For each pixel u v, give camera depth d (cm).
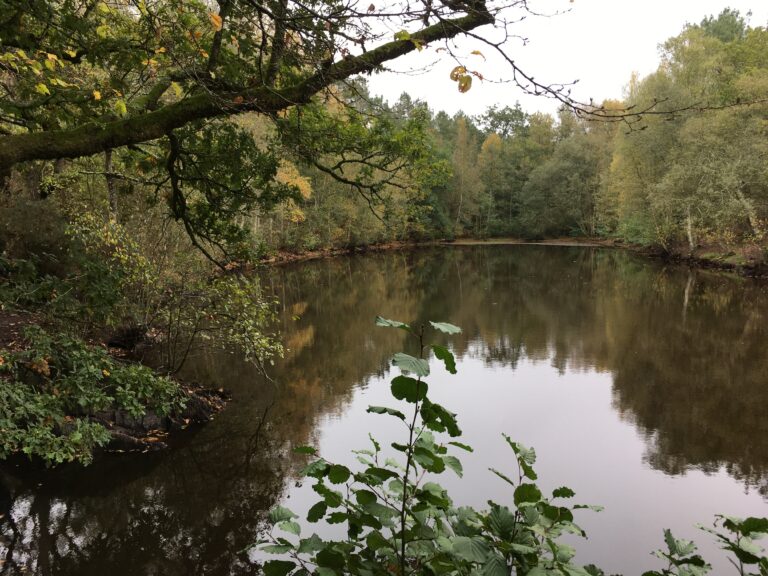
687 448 748
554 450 741
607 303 1873
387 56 375
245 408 874
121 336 1034
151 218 1121
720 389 987
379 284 2461
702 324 1498
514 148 5994
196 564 483
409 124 607
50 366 656
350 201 3741
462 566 215
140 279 984
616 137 3700
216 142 605
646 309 1738
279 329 1495
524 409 896
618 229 4256
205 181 589
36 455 650
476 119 7994
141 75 552
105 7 470
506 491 616
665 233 3114
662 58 3306
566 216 5200
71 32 458
